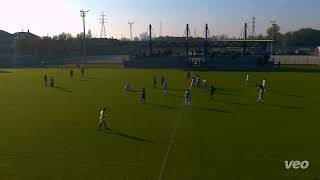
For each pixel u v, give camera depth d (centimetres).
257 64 12681
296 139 3169
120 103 5084
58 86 7188
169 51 15325
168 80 8181
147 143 3045
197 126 3653
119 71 10962
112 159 2639
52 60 16625
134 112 4406
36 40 18662
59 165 2517
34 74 9950
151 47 15025
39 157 2683
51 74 9925
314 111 4466
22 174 2355
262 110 4531
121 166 2500
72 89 6712
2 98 5638
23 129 3556
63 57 18538
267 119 3991
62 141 3112
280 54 19775
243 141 3102
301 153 2773
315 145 2986
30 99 5528
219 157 2684
